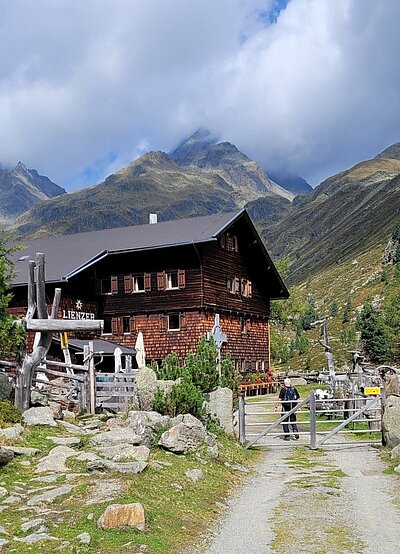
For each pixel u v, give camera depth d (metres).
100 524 9.98
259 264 52.28
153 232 46.47
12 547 9.01
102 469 12.86
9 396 19.27
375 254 180.25
